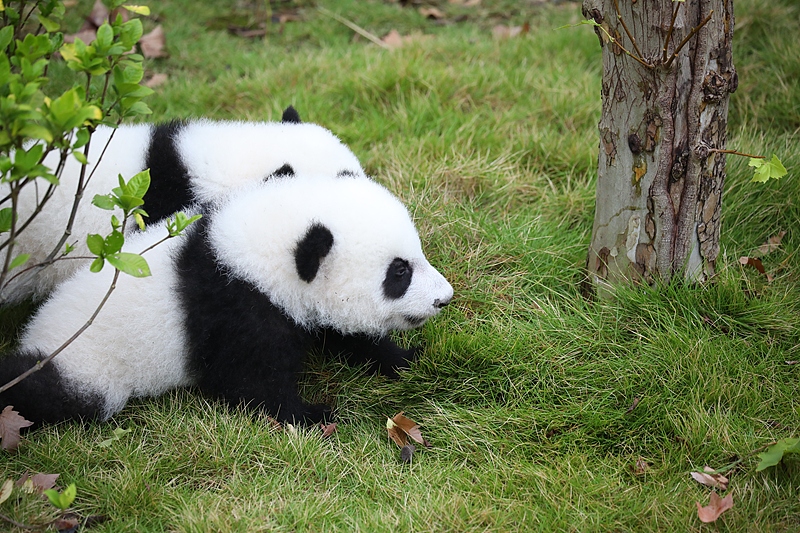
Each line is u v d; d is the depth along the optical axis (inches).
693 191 158.4
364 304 149.3
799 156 201.5
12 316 174.4
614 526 126.1
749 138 216.5
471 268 183.9
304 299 148.6
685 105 151.5
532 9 323.6
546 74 259.0
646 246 165.3
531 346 161.9
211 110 253.4
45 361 123.1
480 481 136.8
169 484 133.0
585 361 159.6
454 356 161.8
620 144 159.9
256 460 139.7
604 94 160.2
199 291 143.3
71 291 150.2
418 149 221.5
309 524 125.6
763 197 195.2
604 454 144.5
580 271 182.7
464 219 194.5
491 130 232.2
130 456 137.1
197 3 328.8
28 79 108.4
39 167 105.9
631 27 148.8
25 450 138.1
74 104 103.1
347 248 144.6
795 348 159.3
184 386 156.6
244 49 298.2
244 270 143.8
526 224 195.3
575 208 202.7
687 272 166.9
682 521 125.1
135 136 180.5
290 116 201.0
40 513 123.3
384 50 278.2
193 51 292.0
